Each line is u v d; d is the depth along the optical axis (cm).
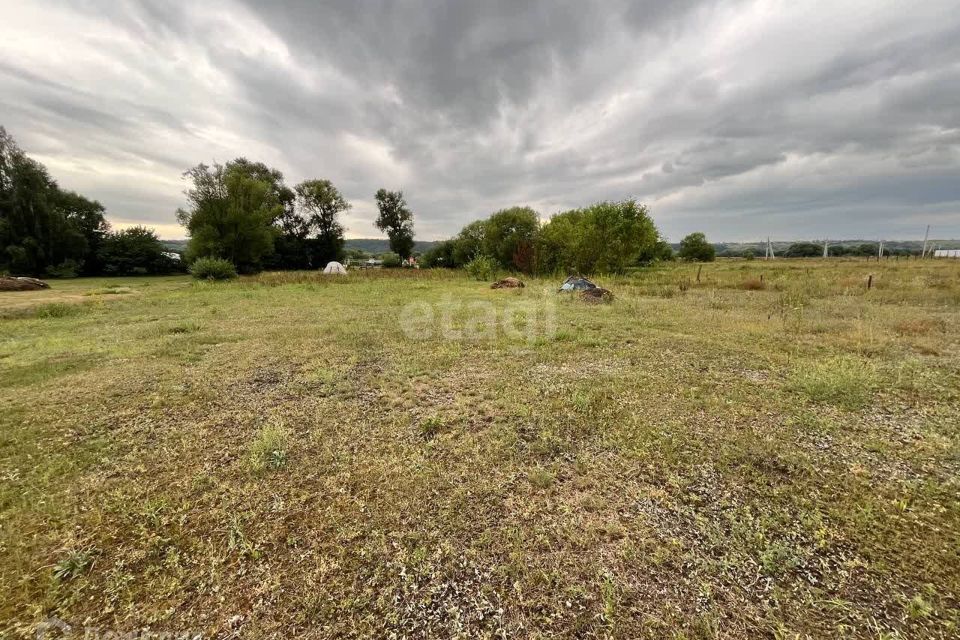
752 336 670
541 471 270
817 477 262
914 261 3434
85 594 180
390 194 4509
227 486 261
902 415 355
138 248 3347
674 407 380
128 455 303
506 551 202
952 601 167
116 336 729
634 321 811
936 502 234
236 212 2803
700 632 157
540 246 2277
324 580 186
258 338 704
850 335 643
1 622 165
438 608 170
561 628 160
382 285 1778
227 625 164
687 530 216
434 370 507
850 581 179
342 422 360
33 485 263
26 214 2833
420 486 259
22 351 617
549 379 467
